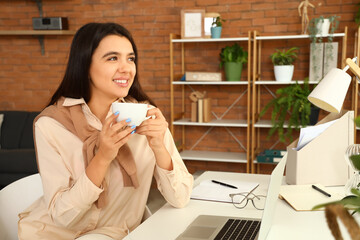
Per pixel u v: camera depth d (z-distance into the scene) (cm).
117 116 109
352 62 129
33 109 440
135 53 143
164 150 129
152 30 398
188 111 402
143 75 406
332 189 147
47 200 121
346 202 55
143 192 141
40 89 435
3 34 423
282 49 365
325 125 158
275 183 95
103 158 113
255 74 339
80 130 127
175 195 130
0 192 128
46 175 123
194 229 109
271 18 364
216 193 144
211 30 350
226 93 387
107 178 131
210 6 378
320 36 318
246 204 134
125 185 132
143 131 119
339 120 150
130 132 110
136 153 140
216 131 395
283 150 344
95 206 129
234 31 375
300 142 153
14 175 348
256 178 171
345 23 345
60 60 425
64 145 128
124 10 402
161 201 209
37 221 126
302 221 114
